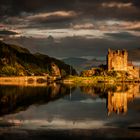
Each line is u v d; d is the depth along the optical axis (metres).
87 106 108.56
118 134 58.00
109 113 89.00
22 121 71.94
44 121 72.81
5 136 55.16
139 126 66.62
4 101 119.38
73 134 57.78
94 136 56.25
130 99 136.38
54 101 126.50
